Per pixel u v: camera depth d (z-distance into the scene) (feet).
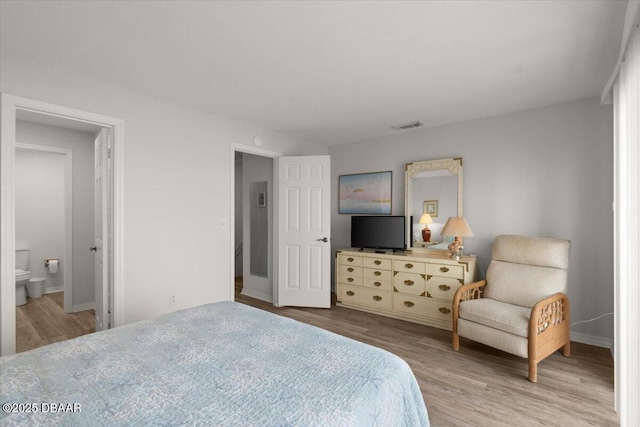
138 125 9.63
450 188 12.92
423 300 12.02
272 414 3.24
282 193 14.52
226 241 12.04
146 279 9.77
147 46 7.07
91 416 3.20
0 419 3.11
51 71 7.90
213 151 11.71
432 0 5.54
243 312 6.64
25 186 15.90
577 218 10.35
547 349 8.30
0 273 7.13
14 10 5.75
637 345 5.43
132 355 4.58
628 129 5.88
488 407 6.79
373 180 15.44
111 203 9.28
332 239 17.04
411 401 4.18
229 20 6.12
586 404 6.91
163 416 3.21
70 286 13.23
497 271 10.36
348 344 5.02
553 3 5.60
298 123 13.03
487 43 6.94
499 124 11.88
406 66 8.05
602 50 7.19
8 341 7.23
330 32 6.54
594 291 10.05
